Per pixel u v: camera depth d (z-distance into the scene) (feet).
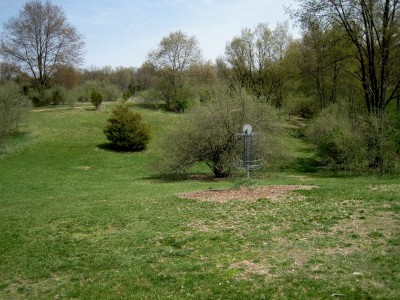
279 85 163.12
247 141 61.11
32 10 178.70
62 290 24.62
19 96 127.44
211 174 92.38
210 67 215.31
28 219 44.21
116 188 71.72
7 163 105.91
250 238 31.01
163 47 194.59
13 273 28.07
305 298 20.07
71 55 189.16
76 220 41.98
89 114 166.40
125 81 298.56
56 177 91.04
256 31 172.24
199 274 24.44
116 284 24.53
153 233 34.78
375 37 84.79
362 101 110.73
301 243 28.63
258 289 21.50
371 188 49.85
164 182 80.94
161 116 169.78
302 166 104.73
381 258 24.29
